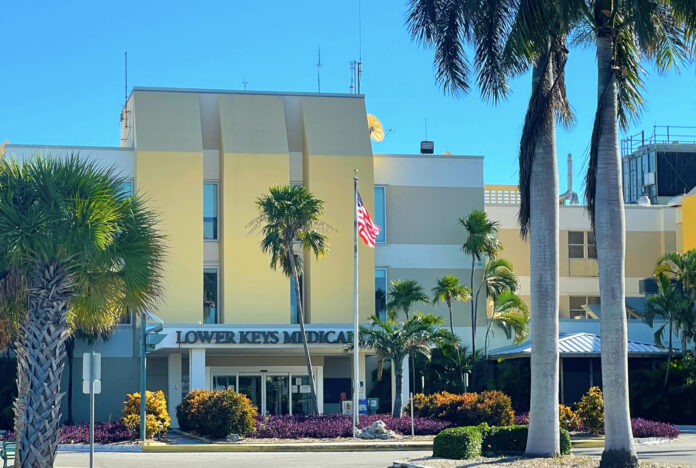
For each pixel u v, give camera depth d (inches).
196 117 1868.8
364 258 1867.6
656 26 880.3
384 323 1583.4
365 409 1662.2
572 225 2272.4
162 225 1798.7
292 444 1294.3
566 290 2251.5
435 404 1572.3
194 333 1647.4
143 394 1318.9
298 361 1881.2
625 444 824.9
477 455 999.0
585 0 886.4
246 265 1819.6
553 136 959.6
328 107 1931.6
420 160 2003.0
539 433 937.5
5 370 1662.2
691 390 1798.7
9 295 800.9
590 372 1831.9
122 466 1034.7
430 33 929.5
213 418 1370.6
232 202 1827.0
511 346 1939.0
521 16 845.8
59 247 786.2
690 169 2536.9
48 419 797.9
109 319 884.0
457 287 1827.0
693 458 1042.1
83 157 1822.1
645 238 2288.4
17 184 789.2
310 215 1572.3
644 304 2052.2
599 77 861.8
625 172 2674.7
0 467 978.1
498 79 925.8
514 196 2315.5
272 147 1863.9
